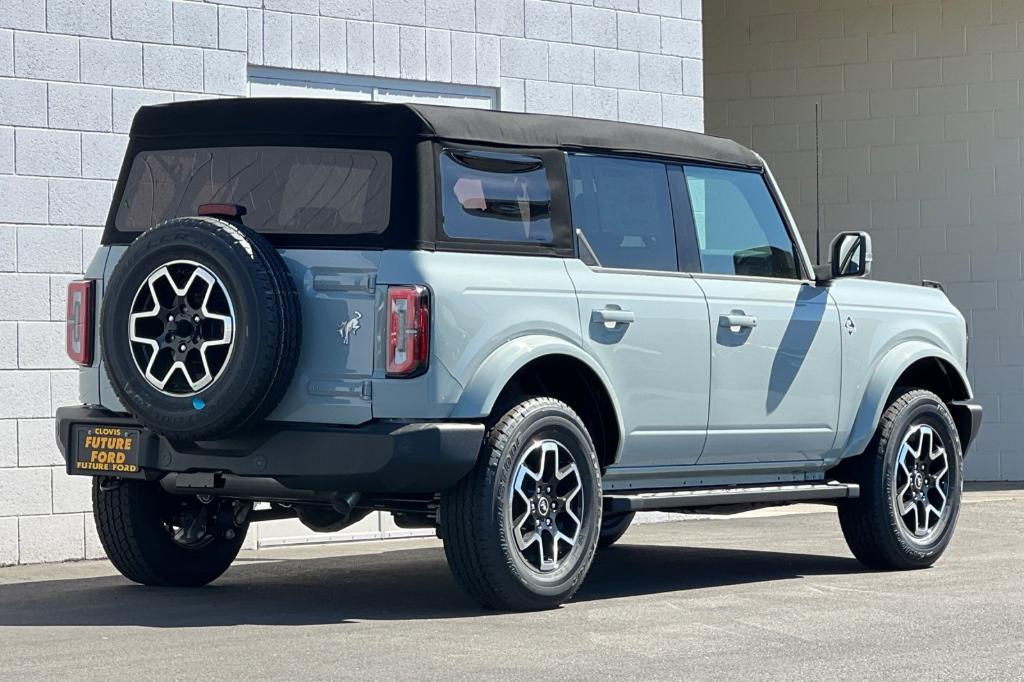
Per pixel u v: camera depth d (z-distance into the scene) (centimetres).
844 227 1766
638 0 1353
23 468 1052
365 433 760
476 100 1268
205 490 807
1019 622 789
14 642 720
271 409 773
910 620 795
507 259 812
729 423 918
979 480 1725
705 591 909
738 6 1794
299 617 801
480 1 1263
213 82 1132
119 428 817
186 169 838
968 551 1113
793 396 955
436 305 770
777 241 974
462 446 771
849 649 712
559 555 827
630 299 863
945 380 1082
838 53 1766
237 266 758
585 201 863
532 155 841
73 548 1070
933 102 1738
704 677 645
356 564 1052
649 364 872
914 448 1028
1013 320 1714
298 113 809
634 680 637
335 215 789
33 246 1058
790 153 1780
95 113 1083
